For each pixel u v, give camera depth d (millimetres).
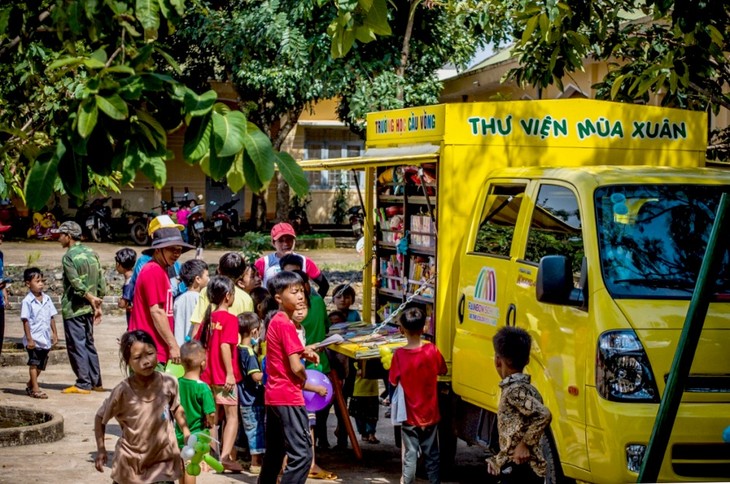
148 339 6336
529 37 10227
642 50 12039
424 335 9102
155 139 4055
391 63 22594
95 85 3990
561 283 6629
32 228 32094
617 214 7000
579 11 10016
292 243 10422
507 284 7641
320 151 39688
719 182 7297
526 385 6090
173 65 4359
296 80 23594
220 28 24109
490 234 8117
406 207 9742
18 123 7906
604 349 6395
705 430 6258
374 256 10609
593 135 8695
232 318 8570
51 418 10148
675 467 6281
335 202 39125
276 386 7336
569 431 6648
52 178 3982
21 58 6812
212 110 4062
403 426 7762
